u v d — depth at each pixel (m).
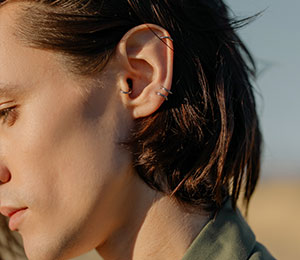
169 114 1.48
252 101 1.72
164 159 1.46
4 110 1.39
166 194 1.47
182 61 1.52
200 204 1.50
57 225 1.39
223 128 1.52
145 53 1.42
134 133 1.44
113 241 1.49
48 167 1.37
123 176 1.43
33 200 1.38
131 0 1.45
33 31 1.39
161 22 1.49
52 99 1.37
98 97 1.40
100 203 1.40
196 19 1.60
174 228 1.47
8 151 1.40
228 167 1.56
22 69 1.38
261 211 11.31
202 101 1.52
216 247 1.45
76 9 1.41
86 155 1.38
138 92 1.44
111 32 1.43
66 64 1.39
